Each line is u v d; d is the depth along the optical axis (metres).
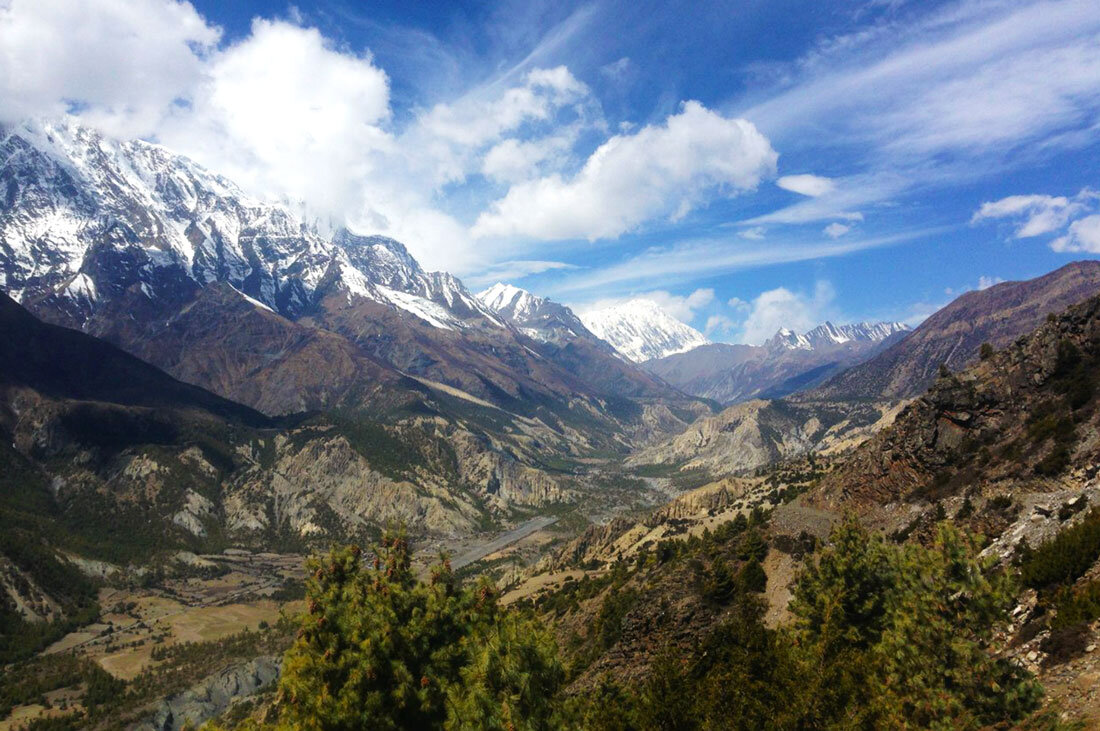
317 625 21.02
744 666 25.83
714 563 53.31
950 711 21.23
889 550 29.86
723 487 161.12
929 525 50.12
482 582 25.02
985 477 49.97
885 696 21.95
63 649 156.12
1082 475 40.62
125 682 136.00
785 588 46.44
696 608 47.06
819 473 124.88
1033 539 36.62
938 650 22.31
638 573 77.31
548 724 20.59
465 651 22.05
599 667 47.62
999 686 21.06
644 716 25.33
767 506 108.38
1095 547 27.19
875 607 28.72
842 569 30.50
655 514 163.88
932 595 23.17
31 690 130.50
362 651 20.33
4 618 161.75
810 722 22.30
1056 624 24.61
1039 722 19.78
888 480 62.03
